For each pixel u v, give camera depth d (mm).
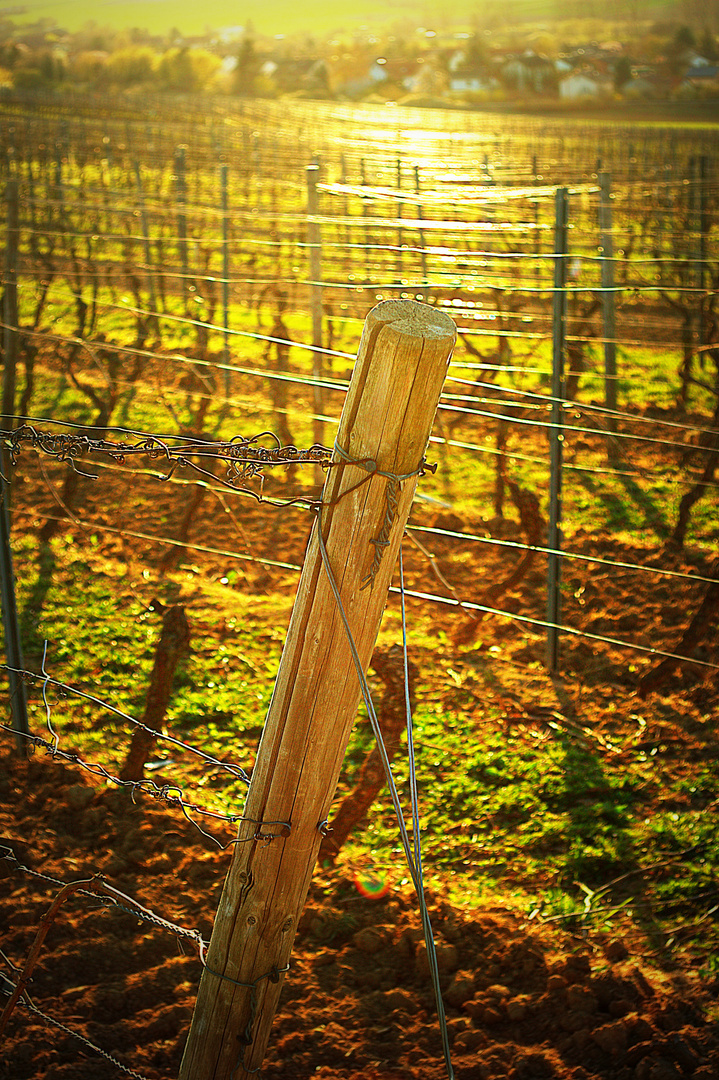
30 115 42562
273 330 11352
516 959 3711
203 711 5555
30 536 7754
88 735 5262
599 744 5414
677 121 61656
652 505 8680
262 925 1990
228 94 92000
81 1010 3400
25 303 14383
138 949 3727
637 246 16781
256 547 7754
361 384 1731
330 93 95000
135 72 93438
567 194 5848
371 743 5320
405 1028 3391
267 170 25766
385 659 4738
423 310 1741
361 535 1796
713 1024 3404
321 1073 3180
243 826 1982
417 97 91375
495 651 6371
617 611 6902
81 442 2404
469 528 8195
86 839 4410
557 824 4711
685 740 5438
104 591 6965
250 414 10648
